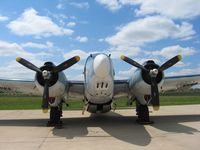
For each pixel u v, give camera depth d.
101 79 9.10
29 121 12.45
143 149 6.59
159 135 8.40
